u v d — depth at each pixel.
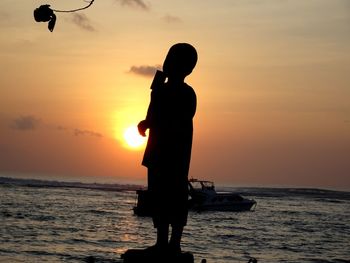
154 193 6.64
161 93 6.67
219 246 53.62
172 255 6.55
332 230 73.31
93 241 53.22
